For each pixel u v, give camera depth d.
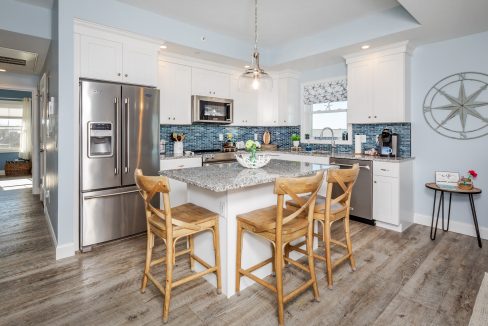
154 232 2.06
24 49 3.57
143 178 1.91
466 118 3.42
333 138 4.53
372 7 3.28
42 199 5.02
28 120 8.55
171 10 3.34
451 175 3.41
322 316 1.91
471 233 3.40
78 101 2.91
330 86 4.81
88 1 2.90
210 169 2.52
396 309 1.98
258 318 1.89
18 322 1.84
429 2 2.59
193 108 4.35
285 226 1.92
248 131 5.55
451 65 3.50
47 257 2.80
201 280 2.37
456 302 2.05
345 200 2.42
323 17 3.51
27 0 2.97
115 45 3.19
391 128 4.04
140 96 3.27
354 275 2.43
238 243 2.11
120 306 2.02
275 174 2.21
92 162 2.97
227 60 4.40
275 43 4.46
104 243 3.12
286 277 2.41
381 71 3.82
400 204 3.50
